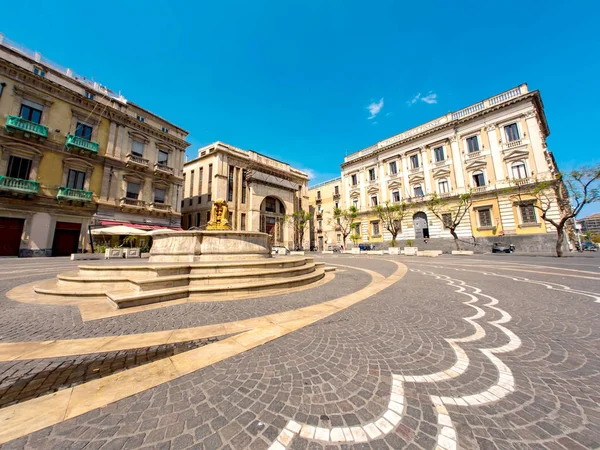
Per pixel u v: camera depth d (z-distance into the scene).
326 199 50.06
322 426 1.78
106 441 1.62
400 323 4.02
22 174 18.66
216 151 32.91
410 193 32.66
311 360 2.77
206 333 3.56
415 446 1.59
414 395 2.14
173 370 2.54
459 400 2.06
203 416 1.87
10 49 18.55
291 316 4.38
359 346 3.14
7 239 17.88
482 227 25.97
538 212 23.14
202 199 34.09
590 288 6.66
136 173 24.83
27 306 4.92
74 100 21.48
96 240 21.56
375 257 22.47
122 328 3.76
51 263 13.41
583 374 2.45
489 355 2.89
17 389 2.17
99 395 2.12
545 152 23.73
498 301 5.48
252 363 2.70
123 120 24.41
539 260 15.30
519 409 1.94
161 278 5.76
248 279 6.64
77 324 3.93
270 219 39.03
